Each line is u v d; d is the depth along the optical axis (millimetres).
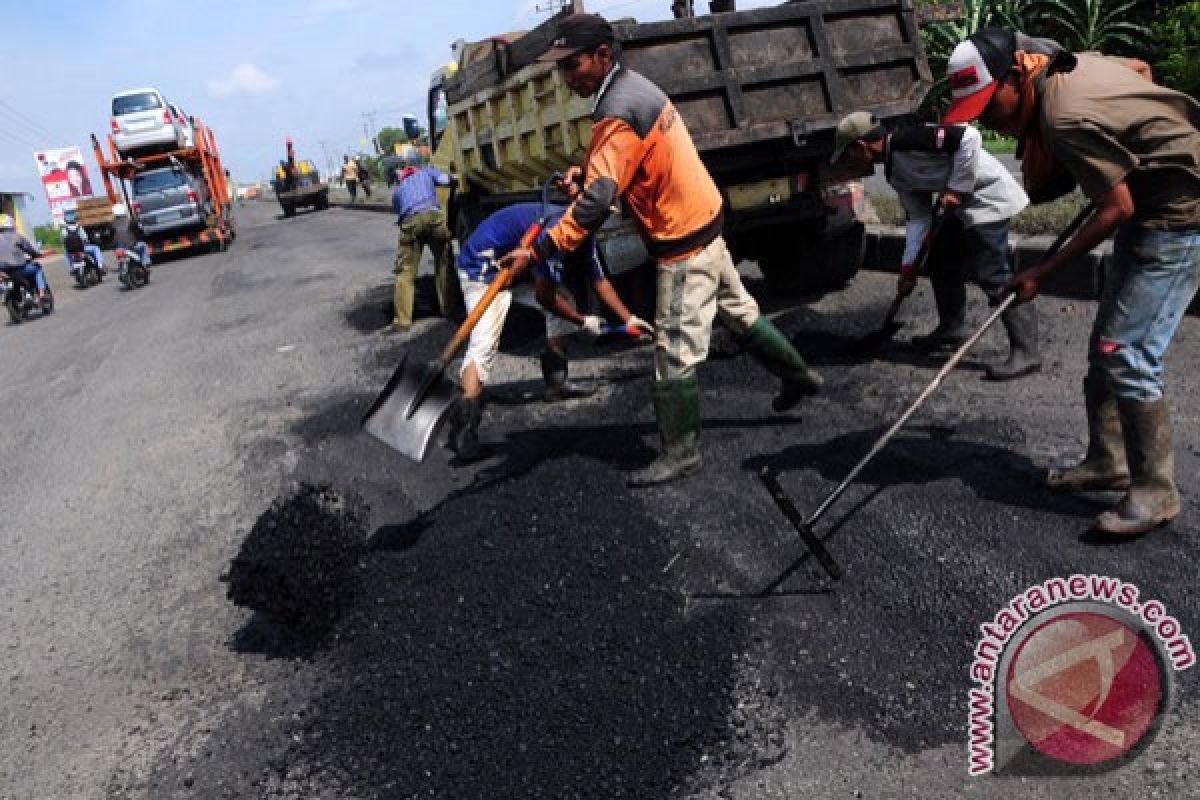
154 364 7922
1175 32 10617
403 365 3521
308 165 34969
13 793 2561
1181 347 4449
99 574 3861
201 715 2791
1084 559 2818
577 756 2346
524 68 5641
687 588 3012
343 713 2670
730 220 5637
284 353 7504
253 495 4441
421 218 7250
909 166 4336
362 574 3324
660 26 4941
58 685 3072
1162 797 2002
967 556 2932
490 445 4512
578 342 6238
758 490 3588
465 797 2266
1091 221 2553
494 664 2766
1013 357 4363
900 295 4715
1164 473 2795
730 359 5297
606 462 4090
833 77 5316
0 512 4812
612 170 3246
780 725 2369
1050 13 12289
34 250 12969
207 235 20125
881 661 2541
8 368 9094
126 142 19953
